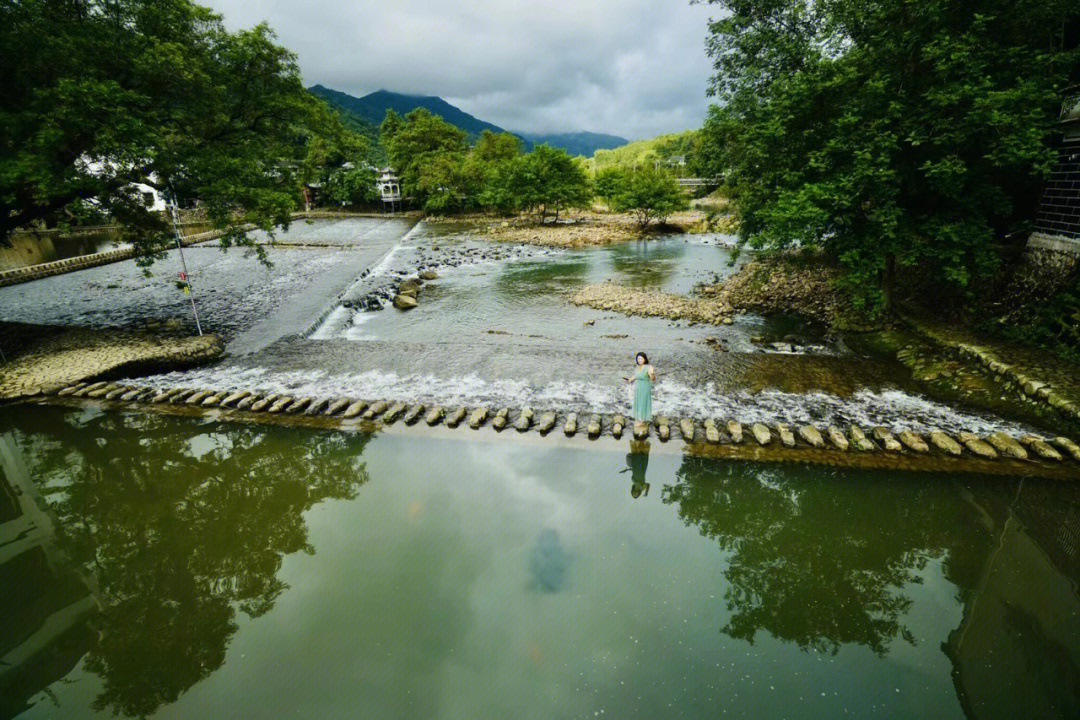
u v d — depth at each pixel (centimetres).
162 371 1299
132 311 1950
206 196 1465
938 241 1174
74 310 1973
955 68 1018
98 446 970
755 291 2052
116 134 1170
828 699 480
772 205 1362
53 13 1220
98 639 567
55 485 878
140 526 773
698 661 525
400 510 778
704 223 4591
